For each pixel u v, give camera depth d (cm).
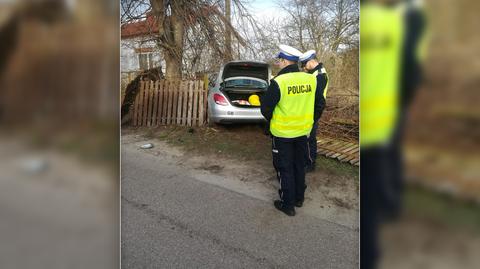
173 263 223
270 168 412
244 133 573
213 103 566
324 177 370
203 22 800
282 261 227
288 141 280
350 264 220
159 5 769
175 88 644
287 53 276
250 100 553
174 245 243
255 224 274
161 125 652
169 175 387
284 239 252
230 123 582
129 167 413
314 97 287
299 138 285
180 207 304
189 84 634
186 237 254
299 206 305
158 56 834
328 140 504
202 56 820
